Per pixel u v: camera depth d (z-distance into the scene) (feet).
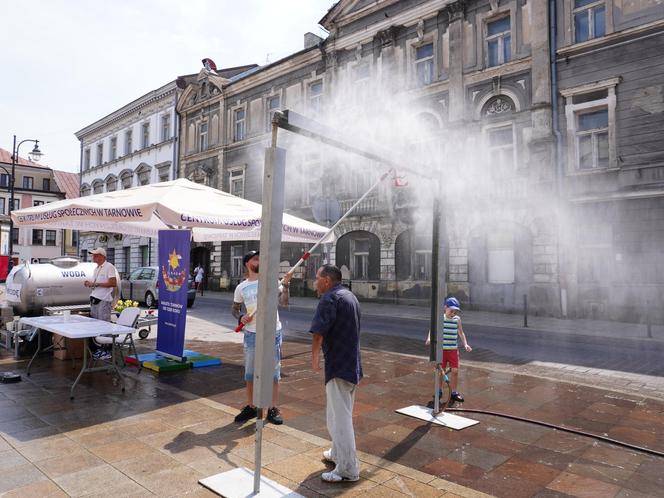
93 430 14.78
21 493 10.63
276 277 11.14
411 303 66.49
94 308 25.38
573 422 16.99
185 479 11.55
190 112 106.22
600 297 50.83
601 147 52.24
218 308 61.31
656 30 47.98
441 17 64.69
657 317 47.26
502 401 19.66
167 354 24.64
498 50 60.34
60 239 172.86
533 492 11.44
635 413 18.24
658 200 47.62
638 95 49.08
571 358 30.50
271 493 10.82
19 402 17.54
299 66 83.66
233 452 13.33
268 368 11.02
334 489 11.31
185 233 23.93
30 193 173.58
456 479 12.09
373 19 72.13
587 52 52.44
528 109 56.49
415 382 22.66
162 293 25.17
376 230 70.38
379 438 14.99
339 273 12.78
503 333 42.16
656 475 12.53
